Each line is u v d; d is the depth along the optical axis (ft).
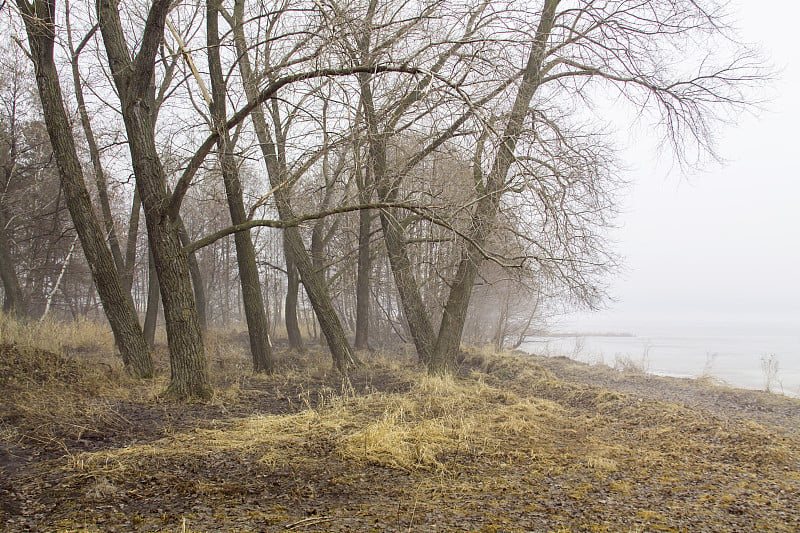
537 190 32.12
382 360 53.01
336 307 100.53
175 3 30.48
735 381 58.23
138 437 23.31
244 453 21.58
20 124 63.10
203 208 62.08
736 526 14.79
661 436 27.07
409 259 49.73
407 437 24.44
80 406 26.48
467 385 40.93
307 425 26.63
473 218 37.37
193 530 13.53
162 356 53.11
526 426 28.27
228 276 115.14
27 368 30.27
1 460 18.85
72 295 98.73
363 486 18.37
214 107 34.04
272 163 43.45
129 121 30.60
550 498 17.31
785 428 30.45
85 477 17.46
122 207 76.74
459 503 16.65
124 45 32.27
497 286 73.82
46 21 33.06
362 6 29.84
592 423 30.53
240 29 37.37
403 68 27.37
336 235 75.20
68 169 35.47
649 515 15.53
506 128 34.42
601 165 40.96
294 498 16.81
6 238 59.67
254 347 45.34
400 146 41.37
